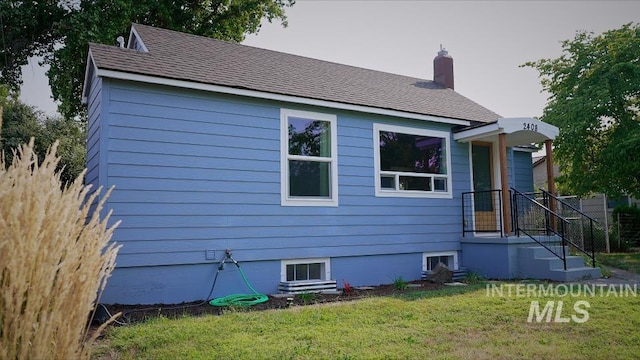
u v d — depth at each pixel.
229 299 7.13
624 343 4.51
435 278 9.48
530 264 9.41
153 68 7.22
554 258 9.29
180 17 18.64
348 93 9.63
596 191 16.92
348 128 9.29
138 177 6.91
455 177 10.90
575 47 17.19
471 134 10.50
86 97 9.05
